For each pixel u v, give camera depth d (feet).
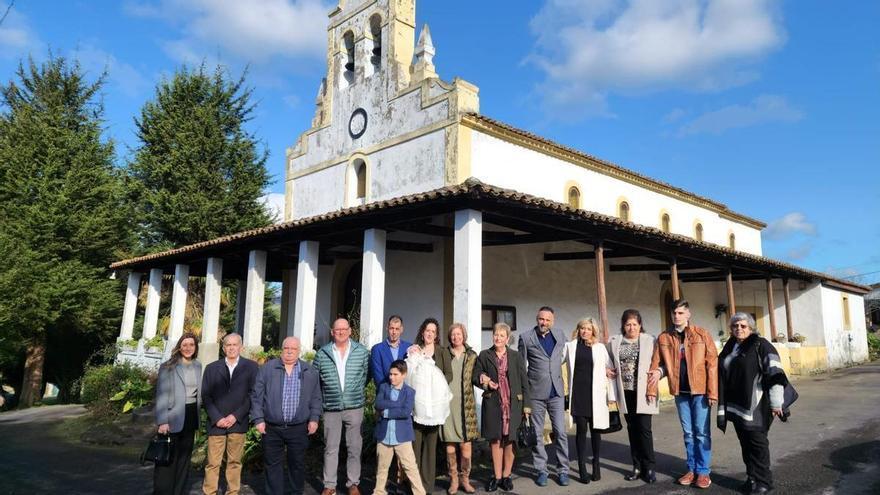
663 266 50.78
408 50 49.75
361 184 50.88
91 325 67.26
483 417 20.84
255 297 44.24
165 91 77.15
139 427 36.78
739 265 54.70
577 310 50.60
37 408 59.06
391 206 30.17
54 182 66.28
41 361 66.85
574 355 22.15
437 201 28.53
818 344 69.15
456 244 28.96
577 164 53.26
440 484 22.07
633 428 21.94
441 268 41.75
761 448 19.44
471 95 43.21
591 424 21.44
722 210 77.41
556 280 49.24
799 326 70.90
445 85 43.37
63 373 76.74
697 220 72.84
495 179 44.37
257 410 19.40
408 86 46.91
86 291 65.41
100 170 69.97
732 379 20.01
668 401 42.39
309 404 19.88
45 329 66.80
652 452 21.50
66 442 35.70
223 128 78.79
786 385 19.08
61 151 67.67
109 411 41.47
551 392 21.75
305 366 20.25
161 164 73.46
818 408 37.47
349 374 20.77
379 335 33.27
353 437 20.67
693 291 69.72
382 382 20.83
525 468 24.27
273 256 52.70
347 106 53.11
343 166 52.31
